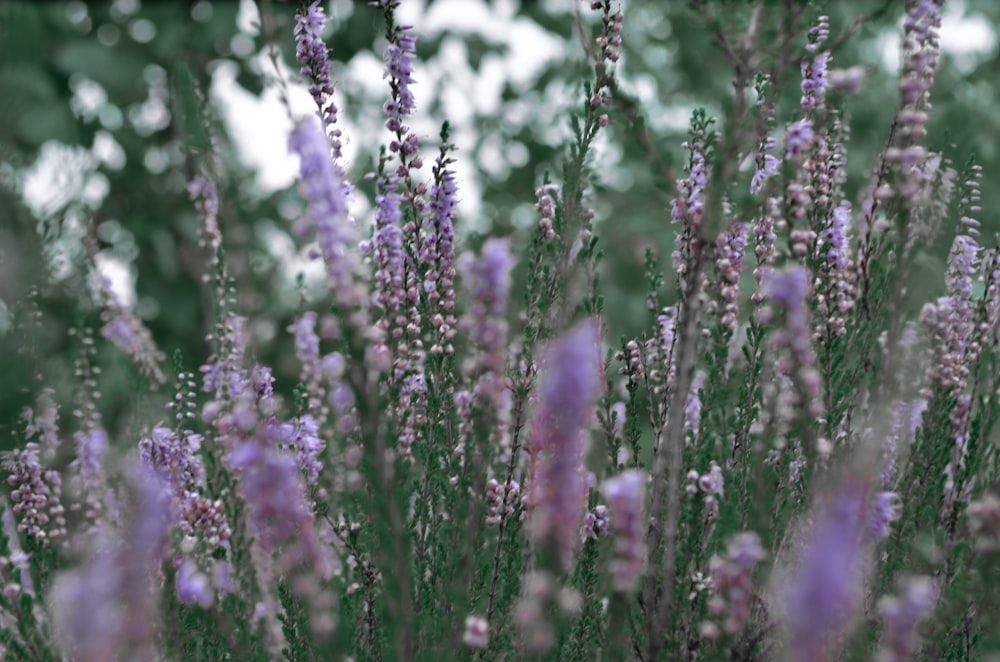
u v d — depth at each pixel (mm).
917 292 2096
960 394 2330
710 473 2123
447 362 2336
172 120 6129
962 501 2170
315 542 2027
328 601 2047
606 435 2301
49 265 3139
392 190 2260
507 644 2066
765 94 1976
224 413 2441
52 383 3133
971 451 2203
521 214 6660
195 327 6230
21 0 5707
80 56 6480
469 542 1958
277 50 1711
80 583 1370
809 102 2182
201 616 2020
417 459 2240
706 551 2076
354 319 1689
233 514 2205
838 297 2303
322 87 2227
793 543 2021
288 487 1759
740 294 2641
